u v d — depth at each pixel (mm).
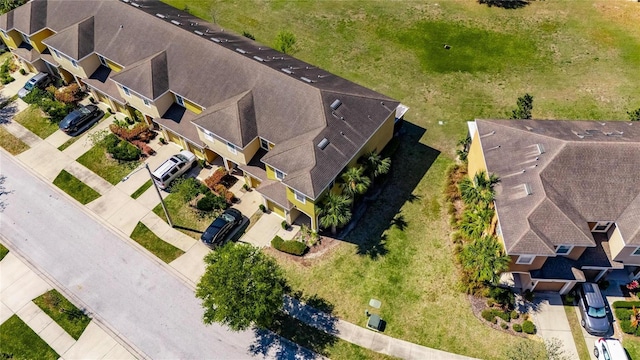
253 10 66188
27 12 54156
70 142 49500
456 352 33531
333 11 64812
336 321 35562
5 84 56500
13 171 47125
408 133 48562
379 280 37531
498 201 35469
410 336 34469
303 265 38656
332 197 37156
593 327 33219
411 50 57906
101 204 43906
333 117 39906
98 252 40469
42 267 39719
